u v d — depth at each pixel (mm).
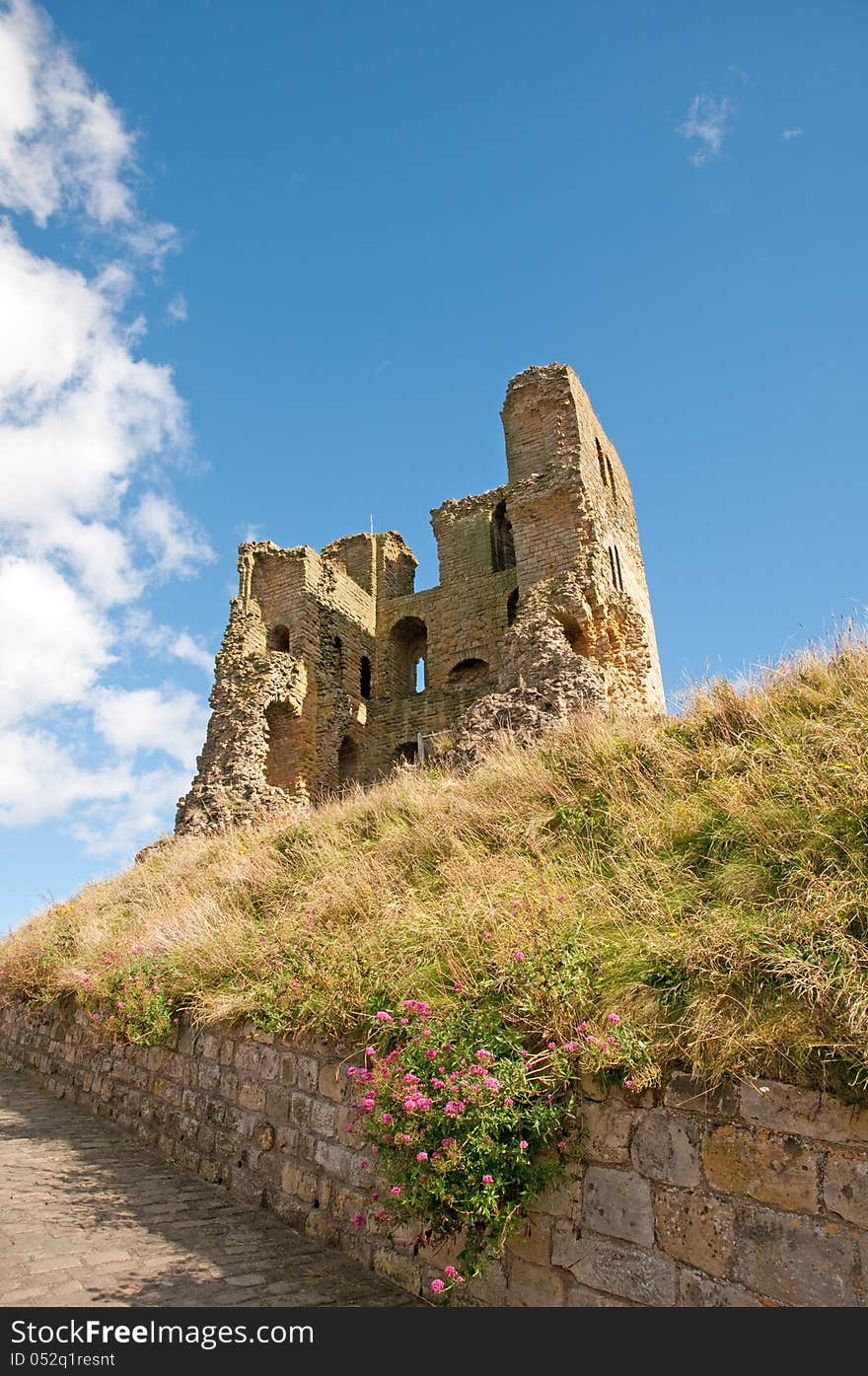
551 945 6148
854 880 5441
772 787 7285
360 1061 6668
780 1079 4406
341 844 12000
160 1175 8086
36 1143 9078
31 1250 5828
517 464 24781
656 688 26844
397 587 37000
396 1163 5266
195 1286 5418
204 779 25328
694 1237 4363
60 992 12617
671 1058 4836
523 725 17031
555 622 20359
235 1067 8188
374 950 7664
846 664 9070
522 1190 4934
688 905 6336
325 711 29578
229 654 28125
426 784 12938
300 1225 6684
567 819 9102
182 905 12797
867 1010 4367
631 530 28094
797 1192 4125
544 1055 5262
